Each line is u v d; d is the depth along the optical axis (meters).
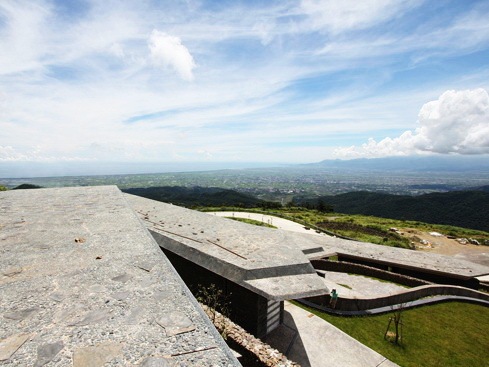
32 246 5.38
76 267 4.32
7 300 3.25
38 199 12.27
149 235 6.26
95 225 7.22
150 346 2.47
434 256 17.73
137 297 3.37
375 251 18.39
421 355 9.20
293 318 10.83
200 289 10.43
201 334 2.69
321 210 50.41
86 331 2.67
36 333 2.62
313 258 15.83
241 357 6.48
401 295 12.67
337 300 11.87
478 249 26.06
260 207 50.81
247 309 9.09
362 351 9.05
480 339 10.25
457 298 13.37
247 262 8.78
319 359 8.56
